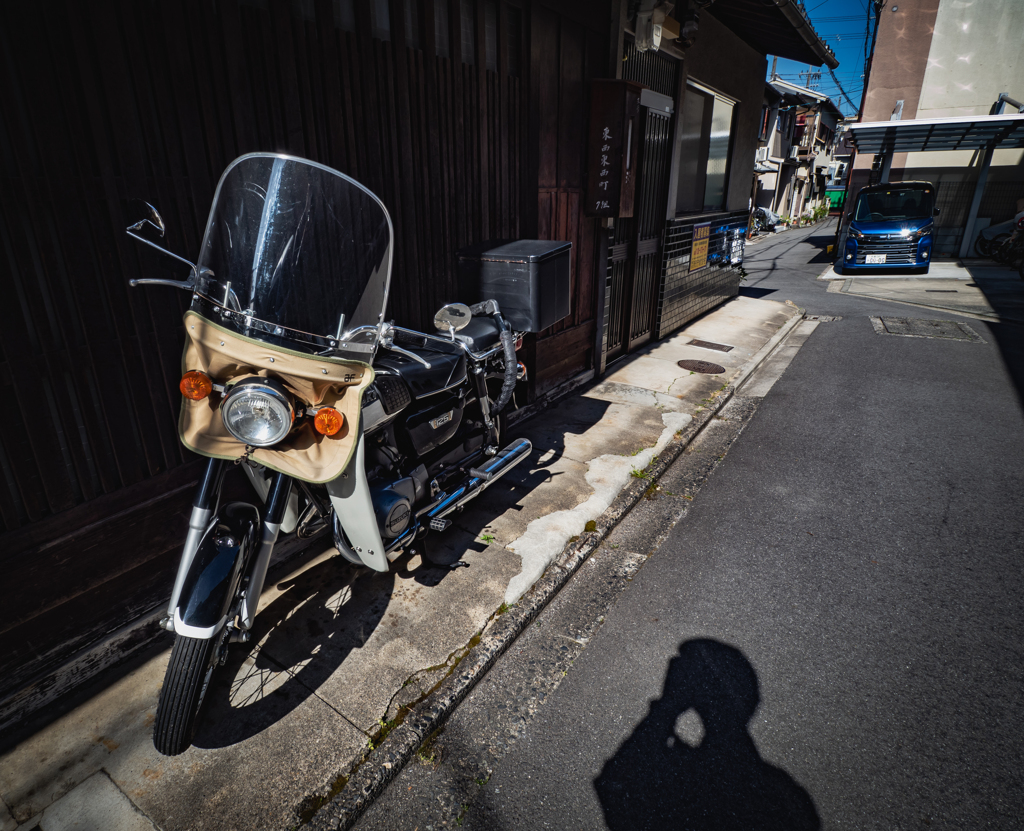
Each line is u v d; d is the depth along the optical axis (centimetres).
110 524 242
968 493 412
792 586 318
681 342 787
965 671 258
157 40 226
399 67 331
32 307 210
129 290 234
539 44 439
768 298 1127
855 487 424
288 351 193
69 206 212
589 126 517
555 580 312
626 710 241
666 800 204
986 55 1562
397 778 213
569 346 570
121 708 232
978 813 198
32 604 225
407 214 355
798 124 3297
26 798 198
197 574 193
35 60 196
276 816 192
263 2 260
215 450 203
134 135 225
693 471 451
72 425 227
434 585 304
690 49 695
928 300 1090
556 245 382
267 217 206
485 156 408
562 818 198
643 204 670
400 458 278
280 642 265
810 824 195
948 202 1694
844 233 1569
